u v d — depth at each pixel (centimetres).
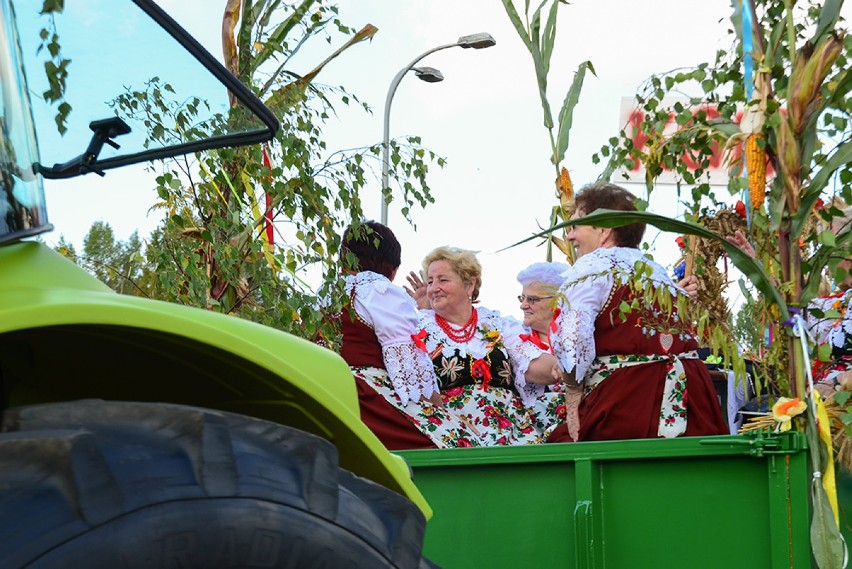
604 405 355
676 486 285
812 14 314
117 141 219
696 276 339
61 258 173
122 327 154
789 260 305
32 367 181
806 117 302
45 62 217
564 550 293
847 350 374
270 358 159
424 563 178
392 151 392
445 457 302
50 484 132
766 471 279
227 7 404
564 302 362
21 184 173
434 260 438
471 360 426
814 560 273
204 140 218
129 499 135
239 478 144
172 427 146
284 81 407
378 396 402
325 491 151
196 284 366
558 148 442
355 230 396
